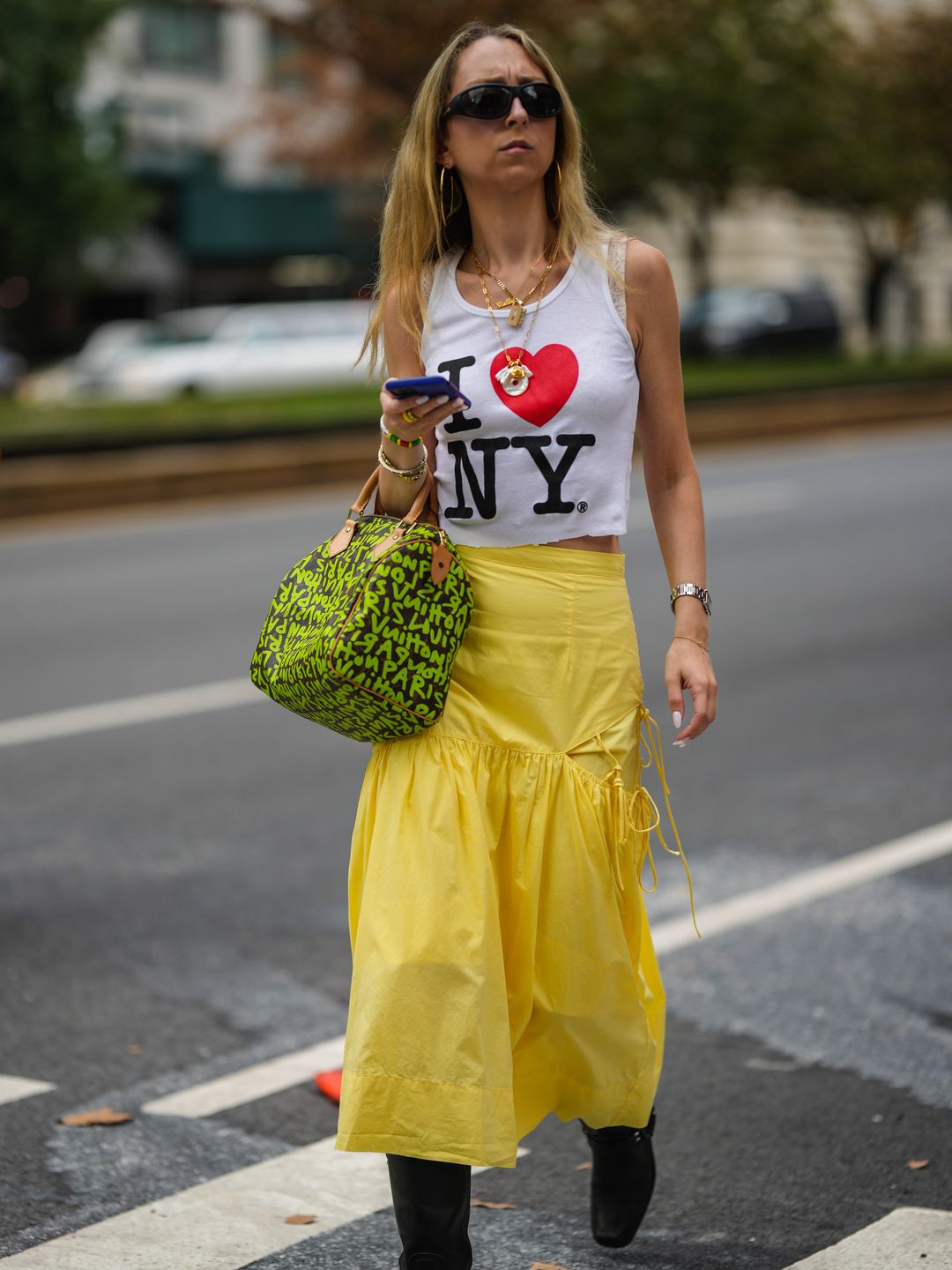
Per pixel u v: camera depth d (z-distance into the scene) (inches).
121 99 1398.9
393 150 121.1
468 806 105.3
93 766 266.2
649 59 967.6
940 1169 134.1
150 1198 129.9
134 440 643.5
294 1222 125.7
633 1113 113.6
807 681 321.1
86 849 224.2
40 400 949.2
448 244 112.9
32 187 1269.7
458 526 110.4
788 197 1248.2
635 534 518.0
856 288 1536.7
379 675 103.7
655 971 117.0
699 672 111.2
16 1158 136.9
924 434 866.1
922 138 1088.8
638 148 979.3
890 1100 148.0
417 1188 103.9
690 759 267.4
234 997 173.9
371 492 113.3
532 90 106.7
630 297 109.2
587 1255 120.8
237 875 213.6
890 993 172.6
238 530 546.3
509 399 107.6
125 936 192.1
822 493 617.6
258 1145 139.7
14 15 1233.4
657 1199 130.3
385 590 103.7
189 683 325.7
